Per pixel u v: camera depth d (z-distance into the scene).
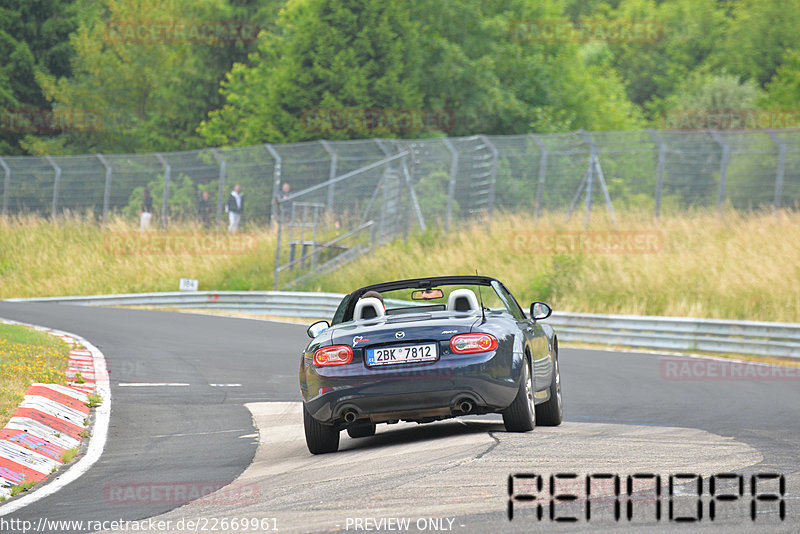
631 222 115.50
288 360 65.25
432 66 185.00
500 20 194.88
